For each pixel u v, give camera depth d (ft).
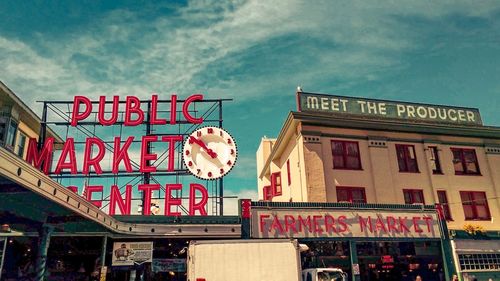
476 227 84.94
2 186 41.09
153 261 78.33
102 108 101.55
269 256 51.93
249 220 76.13
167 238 83.15
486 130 98.27
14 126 86.94
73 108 100.78
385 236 79.87
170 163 95.76
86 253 84.33
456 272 80.23
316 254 84.23
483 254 83.35
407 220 82.33
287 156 102.68
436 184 91.86
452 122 100.48
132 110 101.55
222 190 92.73
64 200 47.70
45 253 57.52
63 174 92.79
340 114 93.66
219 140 96.58
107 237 78.28
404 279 86.17
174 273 82.53
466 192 93.45
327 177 85.66
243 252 51.72
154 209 90.63
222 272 50.75
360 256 85.66
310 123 88.79
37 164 89.71
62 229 69.92
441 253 82.12
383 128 92.84
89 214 56.39
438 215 84.33
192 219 79.51
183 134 100.89
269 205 77.92
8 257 79.20
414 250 88.79
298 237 76.38
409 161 92.94
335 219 79.00
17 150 89.86
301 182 87.45
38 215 55.88
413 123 93.91
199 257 51.16
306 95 93.86
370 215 80.94
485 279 80.89
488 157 98.12
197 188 88.48
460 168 95.71
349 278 78.79
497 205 93.50
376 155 90.27
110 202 85.20
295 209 78.43
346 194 85.66
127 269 78.54
